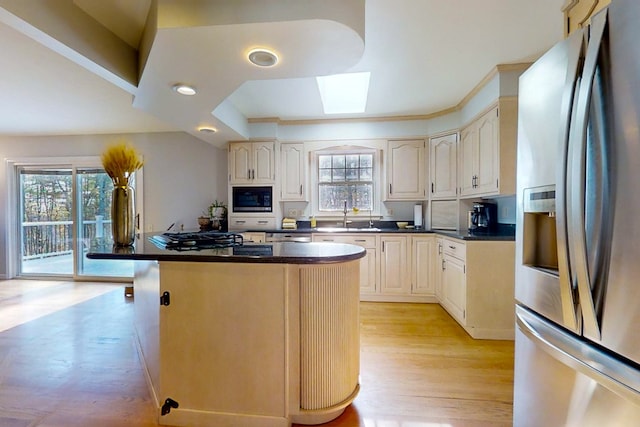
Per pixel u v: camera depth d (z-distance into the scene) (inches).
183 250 72.6
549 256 51.1
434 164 160.4
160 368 67.6
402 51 98.5
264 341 64.8
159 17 61.0
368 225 180.2
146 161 190.4
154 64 76.3
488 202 145.9
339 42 66.3
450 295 131.8
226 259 63.2
